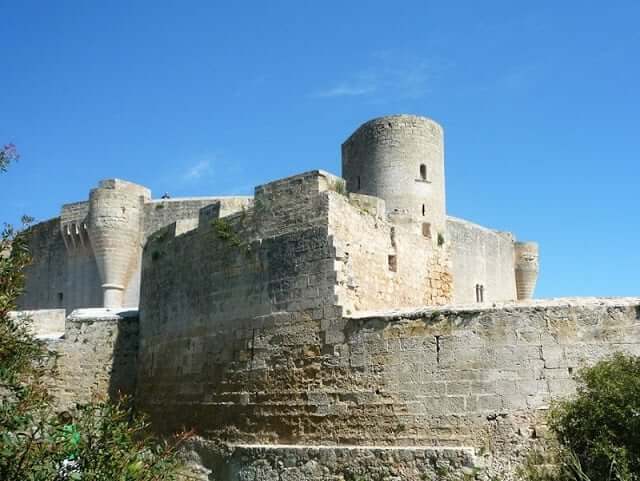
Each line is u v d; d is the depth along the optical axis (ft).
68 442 31.17
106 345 105.40
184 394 83.15
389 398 61.26
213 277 81.87
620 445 46.62
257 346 72.49
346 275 68.64
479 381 57.93
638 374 49.19
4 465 29.22
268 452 66.33
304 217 71.36
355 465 60.44
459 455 56.08
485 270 169.27
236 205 84.33
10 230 39.75
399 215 95.96
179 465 34.14
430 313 60.90
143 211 161.99
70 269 171.83
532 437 55.21
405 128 103.35
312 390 66.13
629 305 56.08
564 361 56.08
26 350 38.68
